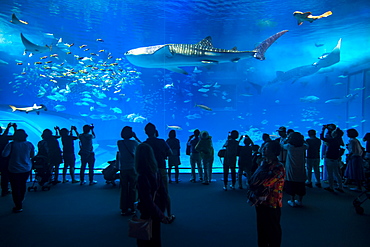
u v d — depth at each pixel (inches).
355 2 498.0
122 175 184.9
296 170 195.2
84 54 948.0
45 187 254.2
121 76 935.7
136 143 191.2
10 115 519.2
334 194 238.8
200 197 229.8
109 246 134.7
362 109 801.6
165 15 570.6
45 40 775.7
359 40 778.8
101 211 192.5
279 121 1108.5
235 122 1111.0
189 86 1119.0
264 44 330.0
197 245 135.6
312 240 141.3
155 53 338.0
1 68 986.7
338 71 940.6
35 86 1015.0
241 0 495.5
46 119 574.2
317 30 684.1
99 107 995.3
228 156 252.4
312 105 1061.8
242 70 1031.6
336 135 248.2
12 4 515.5
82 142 276.2
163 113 1138.0
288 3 502.9
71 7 528.4
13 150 186.9
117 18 592.7
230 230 156.0
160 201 102.0
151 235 96.0
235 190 253.9
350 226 161.8
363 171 244.8
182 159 564.4
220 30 677.9
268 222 107.8
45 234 150.3
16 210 189.3
